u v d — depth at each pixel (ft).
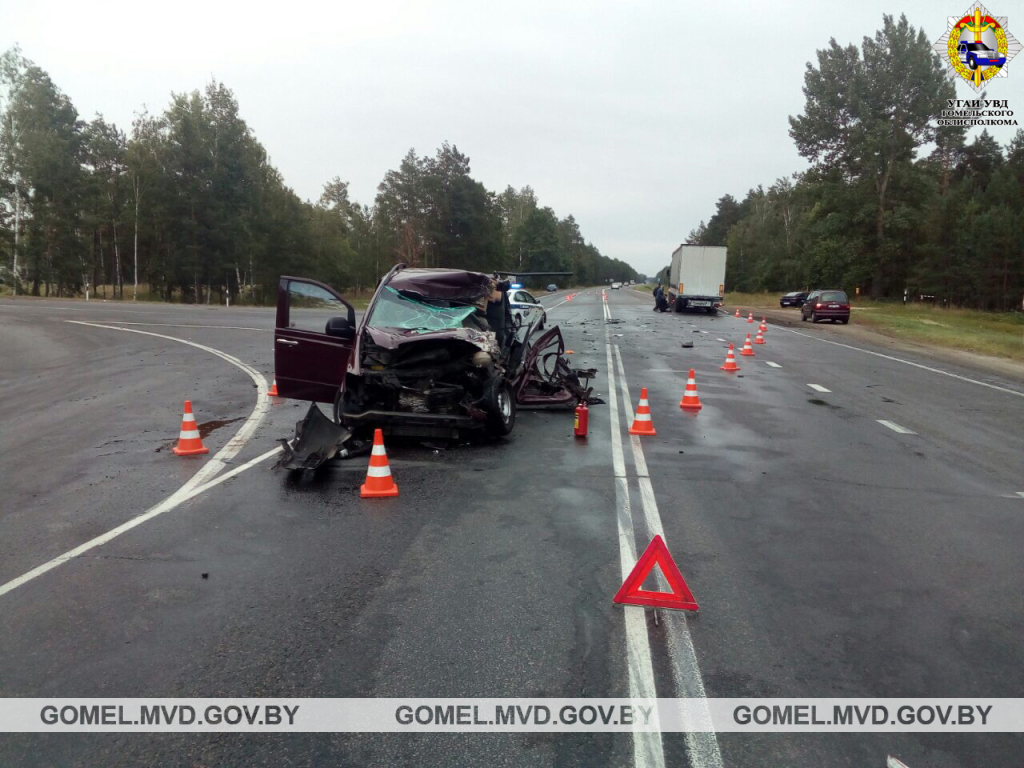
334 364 28.71
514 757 10.19
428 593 15.42
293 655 12.85
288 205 209.46
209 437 31.27
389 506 21.56
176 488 23.43
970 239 180.96
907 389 49.06
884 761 10.27
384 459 22.62
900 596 15.65
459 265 257.55
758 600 15.30
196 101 182.50
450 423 28.45
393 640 13.38
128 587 15.70
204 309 127.44
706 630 13.91
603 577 16.40
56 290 190.70
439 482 24.29
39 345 69.15
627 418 36.45
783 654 13.07
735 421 36.17
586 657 12.83
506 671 12.35
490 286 32.99
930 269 190.49
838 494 23.65
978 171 255.09
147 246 189.78
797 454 29.35
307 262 209.77
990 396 46.75
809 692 11.89
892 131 183.01
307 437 26.45
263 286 199.82
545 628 13.88
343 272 232.32
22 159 166.71
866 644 13.50
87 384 47.29
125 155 184.75
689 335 89.81
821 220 202.69
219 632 13.69
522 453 28.63
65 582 15.97
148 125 185.37
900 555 18.12
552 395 38.45
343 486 23.70
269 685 11.95
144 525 19.79
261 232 193.77
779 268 288.30
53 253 173.47
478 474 25.39
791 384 49.80
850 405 41.93
